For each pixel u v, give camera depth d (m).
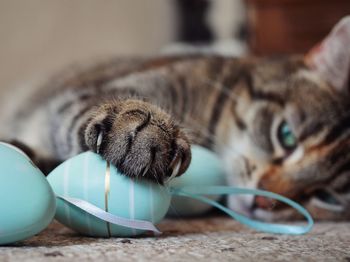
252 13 0.70
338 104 0.44
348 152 0.42
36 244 0.24
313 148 0.42
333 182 0.42
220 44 0.85
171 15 0.92
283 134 0.44
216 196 0.36
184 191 0.29
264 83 0.48
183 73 0.52
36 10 0.87
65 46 0.89
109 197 0.25
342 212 0.43
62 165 0.27
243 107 0.47
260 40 0.69
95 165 0.26
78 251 0.22
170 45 0.90
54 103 0.51
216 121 0.48
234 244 0.26
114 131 0.26
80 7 0.90
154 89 0.51
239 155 0.45
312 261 0.22
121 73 0.56
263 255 0.23
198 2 0.90
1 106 0.67
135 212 0.25
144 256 0.22
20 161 0.23
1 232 0.22
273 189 0.41
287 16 0.68
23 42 0.86
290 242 0.27
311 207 0.43
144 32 0.95
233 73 0.52
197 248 0.24
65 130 0.39
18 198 0.22
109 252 0.22
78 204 0.25
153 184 0.26
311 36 0.68
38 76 0.68
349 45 0.44
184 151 0.26
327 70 0.46
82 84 0.55
